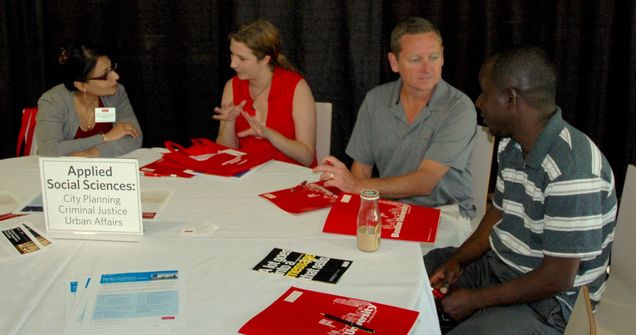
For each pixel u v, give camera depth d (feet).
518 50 5.24
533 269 5.41
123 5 11.29
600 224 4.98
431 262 6.73
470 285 6.21
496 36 11.07
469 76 11.28
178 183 6.82
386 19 11.27
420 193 7.39
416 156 7.85
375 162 8.55
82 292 4.43
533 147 5.24
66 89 8.50
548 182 5.11
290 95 8.86
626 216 6.09
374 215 5.04
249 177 7.03
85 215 5.30
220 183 6.82
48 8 11.28
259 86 8.92
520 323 5.32
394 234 5.41
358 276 4.68
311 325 3.99
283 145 8.41
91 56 8.22
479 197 8.07
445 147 7.44
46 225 5.36
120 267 4.83
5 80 11.39
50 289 4.50
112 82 8.46
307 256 5.00
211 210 6.01
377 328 3.96
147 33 11.39
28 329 4.00
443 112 7.62
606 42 10.80
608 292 6.24
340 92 11.69
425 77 7.39
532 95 5.15
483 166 7.97
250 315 4.16
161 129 11.93
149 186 6.72
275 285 4.56
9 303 4.32
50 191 5.29
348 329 3.94
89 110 8.69
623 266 6.18
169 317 4.11
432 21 11.11
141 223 5.24
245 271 4.77
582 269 5.42
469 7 10.95
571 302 5.43
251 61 8.57
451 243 6.96
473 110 7.63
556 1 10.79
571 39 10.94
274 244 5.25
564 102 11.30
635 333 5.68
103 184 5.22
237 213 5.94
